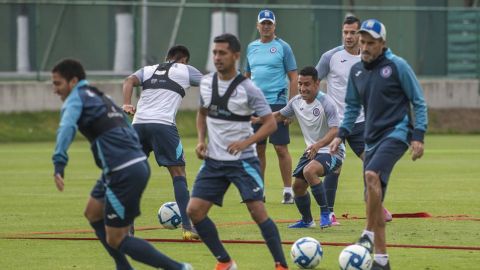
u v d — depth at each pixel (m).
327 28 77.69
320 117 25.89
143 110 24.84
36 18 75.75
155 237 24.58
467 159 50.88
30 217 28.75
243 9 77.94
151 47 77.00
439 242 23.42
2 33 75.75
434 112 77.12
